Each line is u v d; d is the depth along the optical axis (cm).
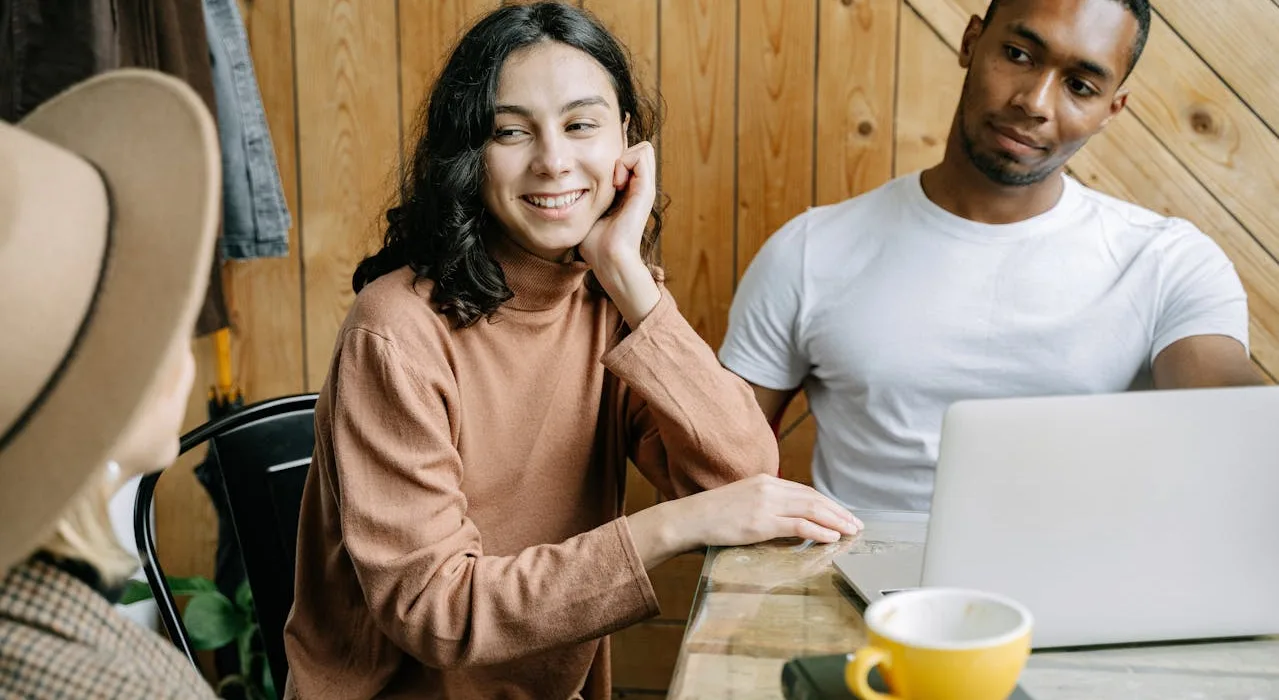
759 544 109
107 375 60
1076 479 82
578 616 105
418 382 111
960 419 81
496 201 117
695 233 197
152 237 62
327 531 118
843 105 190
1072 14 146
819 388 172
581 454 127
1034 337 160
